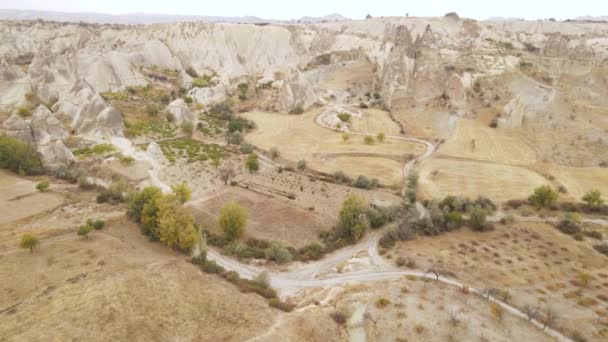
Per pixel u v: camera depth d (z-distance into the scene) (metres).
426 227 64.69
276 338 38.56
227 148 100.94
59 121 96.12
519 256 57.31
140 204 61.78
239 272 54.00
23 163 77.94
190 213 64.94
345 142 101.62
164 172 85.06
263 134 109.62
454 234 64.19
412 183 78.12
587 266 55.03
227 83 156.62
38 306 40.44
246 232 63.88
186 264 51.50
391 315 44.34
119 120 102.25
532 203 72.31
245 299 45.09
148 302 42.31
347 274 53.69
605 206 70.00
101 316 39.59
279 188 79.81
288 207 72.00
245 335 38.84
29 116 106.50
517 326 43.16
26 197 68.19
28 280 44.66
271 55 193.00
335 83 151.00
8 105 117.62
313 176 85.88
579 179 79.62
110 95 132.25
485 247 59.69
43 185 71.06
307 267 55.72
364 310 44.78
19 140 82.31
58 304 40.81
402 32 143.12
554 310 45.75
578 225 64.88
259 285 48.94
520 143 94.94
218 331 39.38
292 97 131.12
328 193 78.06
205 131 112.19
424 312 45.00
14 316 39.00
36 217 61.62
